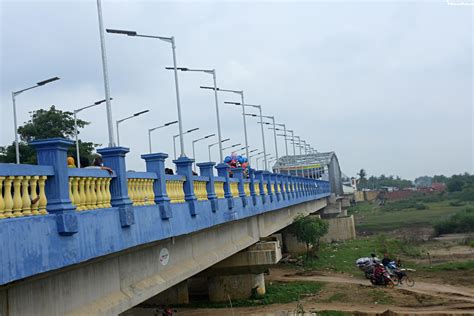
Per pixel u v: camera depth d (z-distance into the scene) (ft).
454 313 92.22
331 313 93.71
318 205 246.68
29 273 29.22
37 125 110.52
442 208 403.54
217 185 73.10
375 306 99.50
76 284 37.96
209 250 73.46
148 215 46.88
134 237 43.32
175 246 59.47
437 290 113.70
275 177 121.08
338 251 185.68
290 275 137.90
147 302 104.94
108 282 42.93
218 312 95.35
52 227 31.73
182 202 57.11
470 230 247.29
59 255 32.17
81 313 37.78
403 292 110.73
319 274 139.03
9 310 30.91
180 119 73.05
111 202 41.06
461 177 605.31
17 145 93.61
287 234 186.80
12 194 29.66
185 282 104.47
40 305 33.68
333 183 332.80
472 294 109.09
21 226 28.84
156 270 53.31
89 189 37.65
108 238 38.73
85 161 92.84
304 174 264.31
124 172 42.09
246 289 102.94
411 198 537.24
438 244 208.03
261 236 108.06
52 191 32.63
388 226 300.20
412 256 176.24
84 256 35.06
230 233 86.53
